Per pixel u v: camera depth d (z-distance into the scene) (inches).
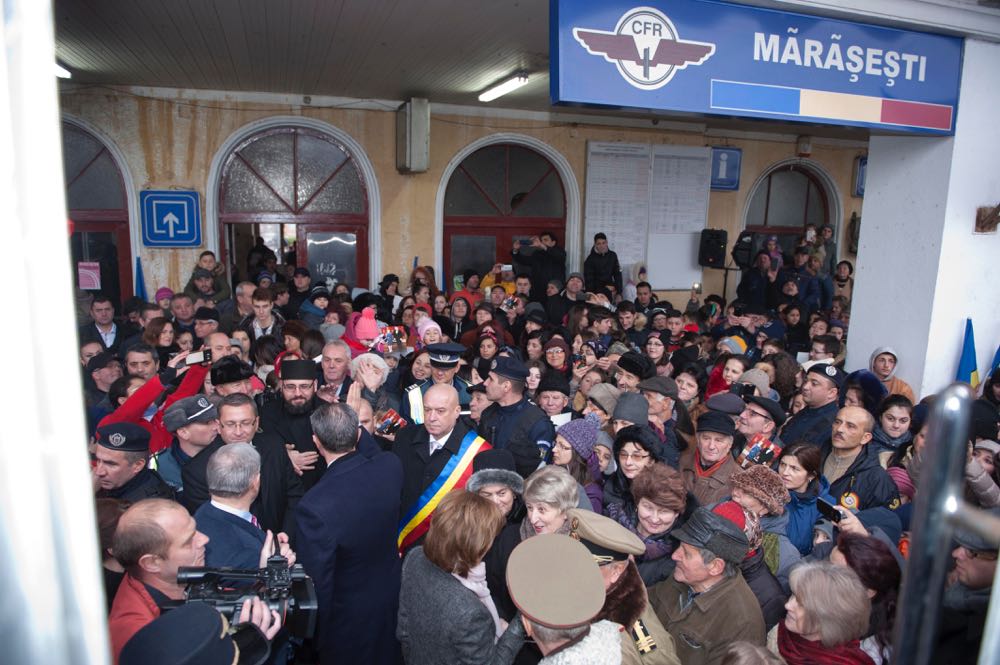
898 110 151.1
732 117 132.7
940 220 171.9
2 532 18.6
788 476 108.1
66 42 231.1
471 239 377.1
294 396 131.1
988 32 154.6
